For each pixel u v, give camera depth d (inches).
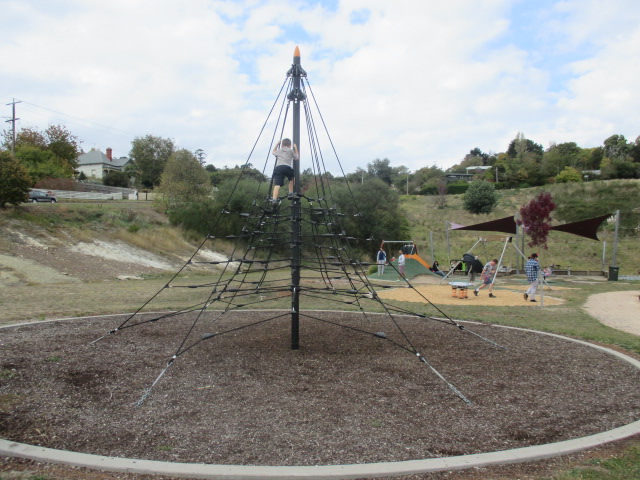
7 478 132.5
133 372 236.8
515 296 645.9
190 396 203.5
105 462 140.8
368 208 1438.2
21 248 788.0
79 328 345.4
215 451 150.8
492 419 182.4
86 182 2245.3
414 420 179.9
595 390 220.8
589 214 1656.0
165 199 1293.1
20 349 274.7
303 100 296.5
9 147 1967.3
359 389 215.6
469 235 1595.7
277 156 291.9
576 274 1049.5
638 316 461.7
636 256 1294.3
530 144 3292.3
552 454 151.3
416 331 355.9
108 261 861.2
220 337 321.1
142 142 2578.7
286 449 152.7
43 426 169.3
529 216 1125.7
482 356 281.9
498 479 136.7
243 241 1242.6
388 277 855.1
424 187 2493.8
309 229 805.9
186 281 776.3
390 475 137.4
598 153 2763.3
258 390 212.4
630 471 141.2
